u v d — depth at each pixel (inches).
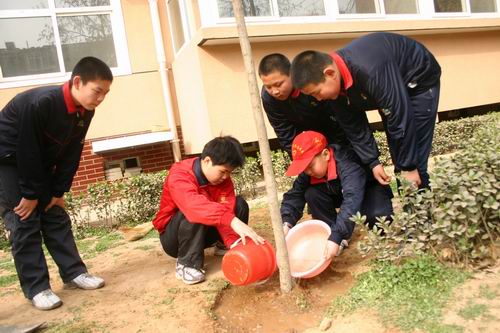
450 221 108.2
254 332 103.0
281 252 112.0
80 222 229.8
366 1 327.0
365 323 93.5
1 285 147.3
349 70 117.3
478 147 131.8
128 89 321.4
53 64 307.9
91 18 316.8
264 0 289.0
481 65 386.3
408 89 128.8
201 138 294.8
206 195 130.5
